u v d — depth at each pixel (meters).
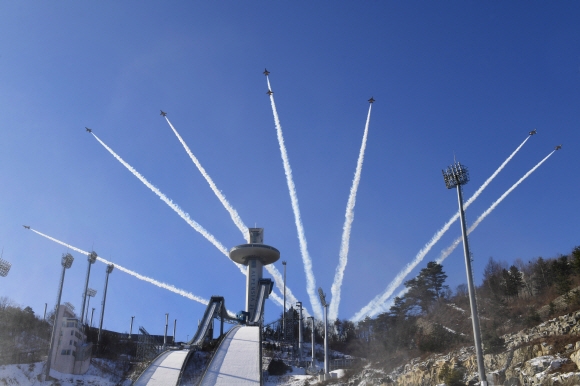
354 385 118.81
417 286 178.00
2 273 143.25
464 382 92.56
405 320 165.00
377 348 149.25
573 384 73.38
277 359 162.38
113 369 143.88
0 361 126.19
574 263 132.00
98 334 164.25
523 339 97.19
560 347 85.44
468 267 76.12
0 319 149.00
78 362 135.38
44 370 125.81
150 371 132.12
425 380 100.69
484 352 97.69
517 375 84.88
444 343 119.00
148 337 164.75
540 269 149.88
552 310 109.00
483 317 133.12
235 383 117.69
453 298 167.88
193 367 140.00
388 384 109.62
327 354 133.50
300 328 175.50
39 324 158.00
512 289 148.12
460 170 81.31
